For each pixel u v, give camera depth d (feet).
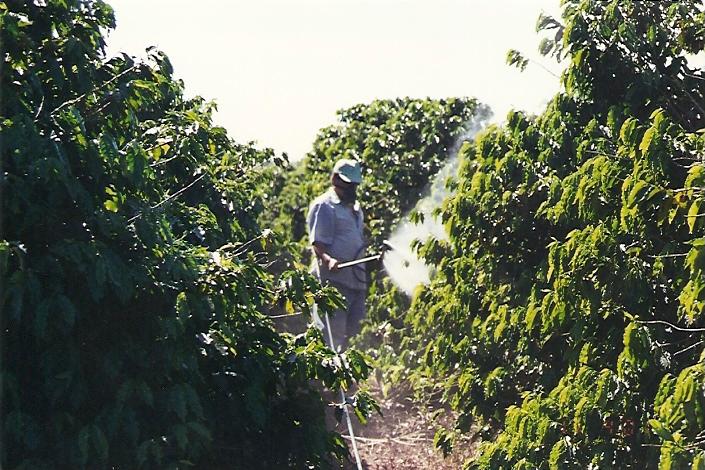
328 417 72.49
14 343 36.83
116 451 37.14
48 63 38.17
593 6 48.34
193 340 39.29
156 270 38.17
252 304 40.60
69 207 37.24
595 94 49.55
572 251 42.75
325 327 77.10
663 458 34.83
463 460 64.54
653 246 42.22
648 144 39.73
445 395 60.70
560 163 50.29
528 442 45.34
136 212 38.24
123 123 39.47
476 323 54.29
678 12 48.24
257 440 42.19
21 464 35.42
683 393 34.27
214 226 46.57
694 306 36.42
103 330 37.83
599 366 43.65
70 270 36.14
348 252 78.33
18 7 39.32
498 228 53.01
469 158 55.98
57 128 36.99
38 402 37.09
